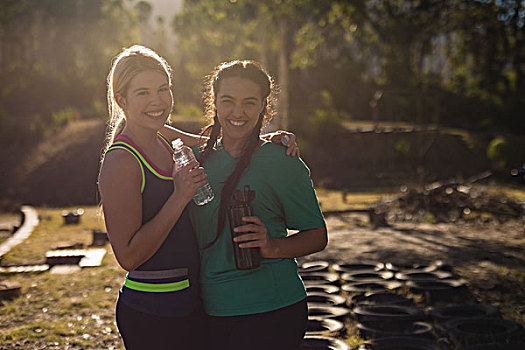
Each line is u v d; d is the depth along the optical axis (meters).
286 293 2.73
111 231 2.53
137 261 2.52
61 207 30.83
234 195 2.66
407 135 46.16
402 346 5.46
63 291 8.77
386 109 57.81
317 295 7.29
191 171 2.49
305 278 8.53
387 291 7.73
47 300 8.19
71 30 88.88
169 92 2.71
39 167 38.41
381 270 9.36
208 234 2.74
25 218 22.27
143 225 2.53
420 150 41.72
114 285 9.10
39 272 10.51
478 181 31.36
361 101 62.88
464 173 41.91
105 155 2.61
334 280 8.33
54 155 40.25
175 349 2.64
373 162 41.50
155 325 2.61
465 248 12.55
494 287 8.41
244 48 43.50
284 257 2.70
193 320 2.68
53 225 19.94
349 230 16.28
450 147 45.94
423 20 53.69
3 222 23.72
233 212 2.63
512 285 8.55
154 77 2.63
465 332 5.77
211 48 58.00
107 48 88.81
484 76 60.75
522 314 6.87
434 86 53.09
